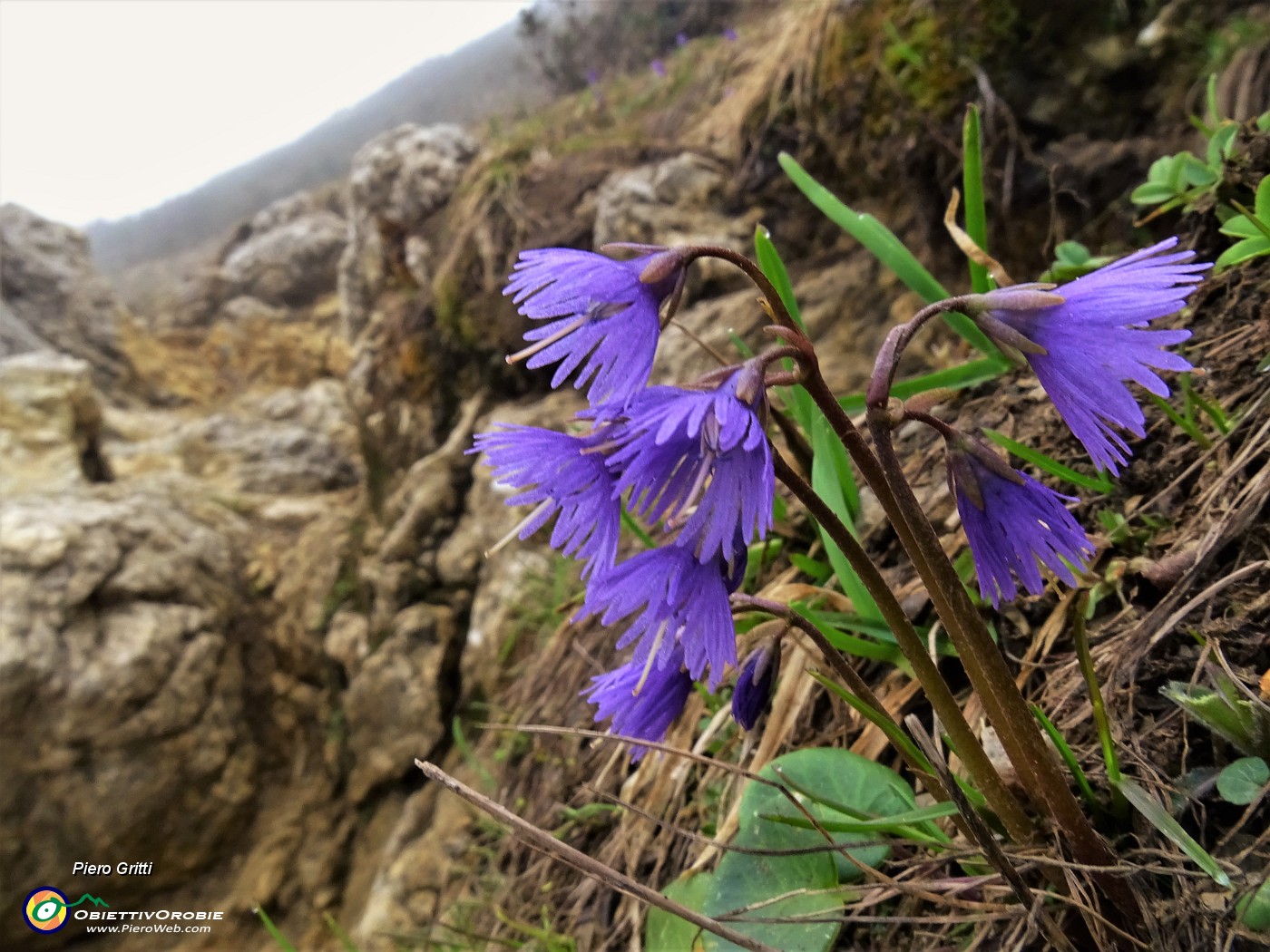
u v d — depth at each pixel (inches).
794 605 5.5
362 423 17.9
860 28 10.3
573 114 19.2
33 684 12.9
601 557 3.0
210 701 14.7
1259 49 7.5
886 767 4.4
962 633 3.2
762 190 12.0
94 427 19.6
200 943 13.4
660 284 3.1
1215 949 3.1
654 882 5.9
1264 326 4.9
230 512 18.8
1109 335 2.9
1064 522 3.1
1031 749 3.3
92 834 13.2
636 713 3.6
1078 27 8.8
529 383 14.5
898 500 3.2
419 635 13.7
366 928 10.5
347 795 14.6
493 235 14.9
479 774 10.8
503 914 6.9
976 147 5.9
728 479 2.8
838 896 3.9
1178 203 6.0
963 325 6.4
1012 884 3.1
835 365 9.9
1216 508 4.4
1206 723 3.4
